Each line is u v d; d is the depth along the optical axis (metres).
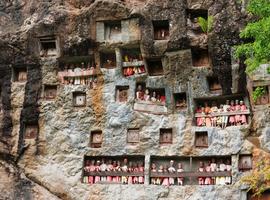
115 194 22.08
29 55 23.64
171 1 22.39
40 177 22.84
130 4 23.05
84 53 23.28
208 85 22.52
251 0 16.94
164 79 22.81
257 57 16.39
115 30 23.36
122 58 23.42
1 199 22.73
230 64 21.81
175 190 21.72
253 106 21.56
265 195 21.05
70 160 22.83
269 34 15.93
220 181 21.73
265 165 20.89
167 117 22.61
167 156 22.36
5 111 23.67
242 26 21.41
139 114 22.78
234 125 22.16
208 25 21.86
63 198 22.47
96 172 22.75
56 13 23.38
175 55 22.53
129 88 23.08
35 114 23.41
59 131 23.17
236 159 21.55
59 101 23.41
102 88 23.25
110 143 22.73
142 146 22.48
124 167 22.61
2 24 24.12
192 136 22.20
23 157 23.27
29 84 23.67
